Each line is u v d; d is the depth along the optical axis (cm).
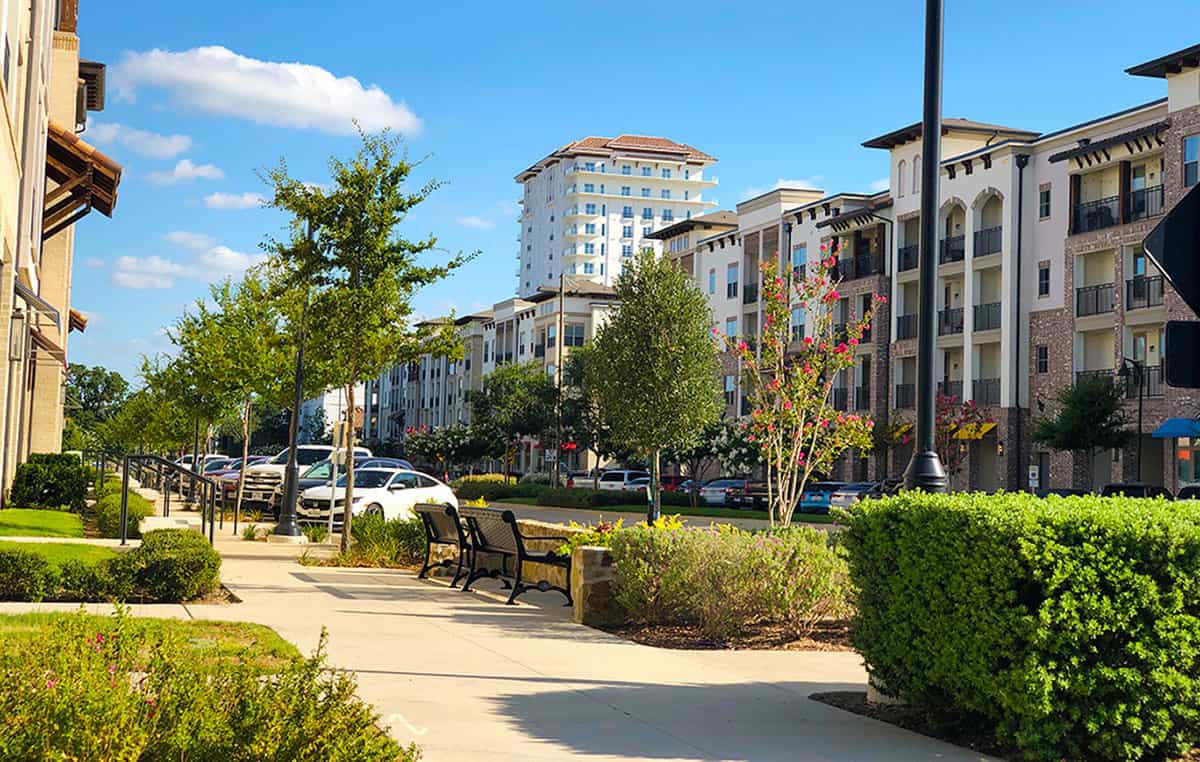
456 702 770
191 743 440
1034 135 5562
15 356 1888
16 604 1115
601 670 923
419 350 2086
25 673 456
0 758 415
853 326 1789
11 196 1716
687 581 1127
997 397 5081
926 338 927
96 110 3409
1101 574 661
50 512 2073
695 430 3578
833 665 980
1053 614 653
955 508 716
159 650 510
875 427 5547
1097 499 748
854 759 659
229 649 876
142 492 3800
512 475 8206
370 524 1905
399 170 1998
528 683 852
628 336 3578
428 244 2039
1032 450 4922
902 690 771
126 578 1194
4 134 1562
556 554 1432
